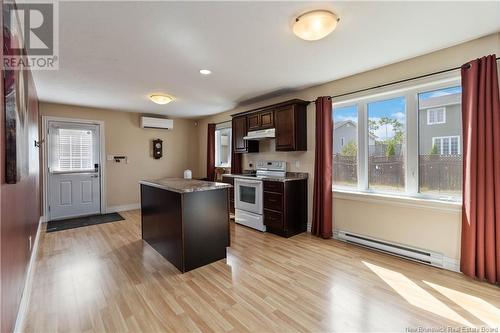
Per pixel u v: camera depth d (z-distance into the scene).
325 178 3.45
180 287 2.22
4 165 1.28
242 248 3.17
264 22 1.96
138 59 2.64
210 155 5.86
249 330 1.66
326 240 3.46
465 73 2.27
